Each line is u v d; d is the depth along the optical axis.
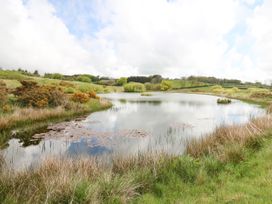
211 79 135.25
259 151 6.64
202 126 15.27
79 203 4.22
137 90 83.81
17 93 19.44
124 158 7.02
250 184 4.71
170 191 5.06
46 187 4.62
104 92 69.31
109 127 14.80
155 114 21.50
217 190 4.77
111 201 4.36
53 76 94.12
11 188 4.88
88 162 6.46
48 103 20.05
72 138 11.68
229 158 6.41
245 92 60.12
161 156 6.70
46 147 10.13
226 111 23.97
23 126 14.29
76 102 23.09
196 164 6.20
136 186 5.05
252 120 11.30
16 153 9.17
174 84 120.88
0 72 47.81
